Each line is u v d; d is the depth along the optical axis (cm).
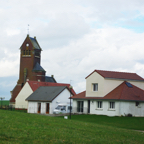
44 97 7075
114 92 5706
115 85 5934
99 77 5884
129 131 3331
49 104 6888
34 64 11581
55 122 3077
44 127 2592
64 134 2411
